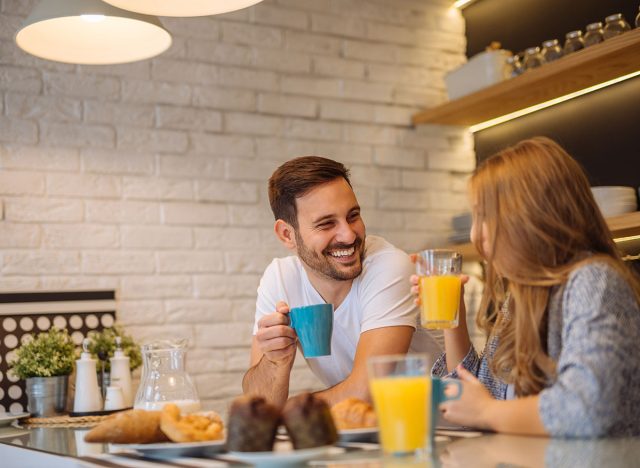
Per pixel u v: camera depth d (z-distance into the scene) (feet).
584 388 3.93
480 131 11.80
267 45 10.62
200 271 9.98
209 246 10.06
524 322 4.60
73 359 8.05
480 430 4.50
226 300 10.09
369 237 6.91
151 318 9.68
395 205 11.28
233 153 10.30
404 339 6.30
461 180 11.82
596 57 8.79
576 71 9.22
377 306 6.34
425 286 4.94
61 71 9.45
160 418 4.19
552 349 4.51
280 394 6.07
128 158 9.72
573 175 4.66
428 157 11.60
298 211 6.32
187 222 9.97
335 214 6.23
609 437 3.98
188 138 10.06
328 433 3.65
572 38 9.34
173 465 3.73
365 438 4.14
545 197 4.59
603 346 4.00
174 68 10.05
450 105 10.85
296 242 6.45
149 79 9.91
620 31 8.79
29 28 6.44
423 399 3.51
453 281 4.92
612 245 4.72
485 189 4.77
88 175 9.50
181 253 9.91
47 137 9.33
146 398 5.23
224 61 10.35
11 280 9.02
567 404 3.95
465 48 12.10
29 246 9.14
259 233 10.37
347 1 11.20
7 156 9.12
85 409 7.74
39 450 4.88
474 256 11.08
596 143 9.81
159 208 9.84
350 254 6.29
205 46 10.25
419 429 3.51
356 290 6.57
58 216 9.32
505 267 4.66
